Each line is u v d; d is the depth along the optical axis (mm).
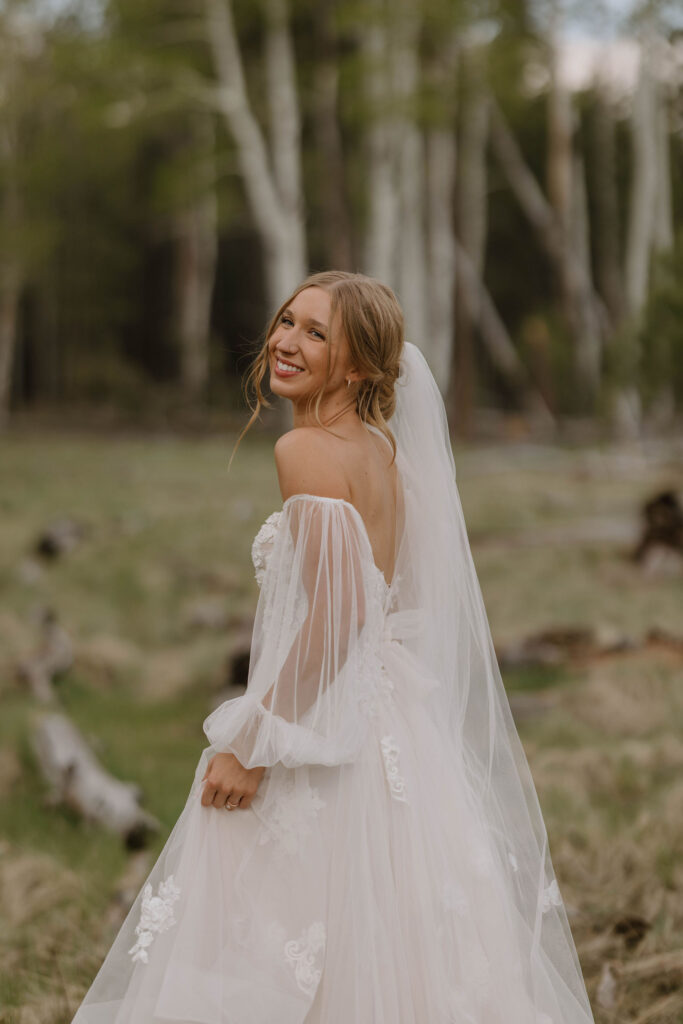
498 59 22484
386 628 2275
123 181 37812
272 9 22453
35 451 24250
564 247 25828
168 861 2178
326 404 2230
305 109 27188
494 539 12336
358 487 2152
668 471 17703
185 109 25328
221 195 26062
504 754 2383
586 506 14570
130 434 30375
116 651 8625
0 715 6801
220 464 21766
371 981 2010
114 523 14234
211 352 36875
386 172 22547
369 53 21422
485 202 38875
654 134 22734
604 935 3262
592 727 5883
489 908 2166
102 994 2160
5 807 5344
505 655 7445
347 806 2104
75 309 39000
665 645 7508
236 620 9523
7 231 28781
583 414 25719
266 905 2076
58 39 22094
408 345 2439
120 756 6258
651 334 11641
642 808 4375
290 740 2041
